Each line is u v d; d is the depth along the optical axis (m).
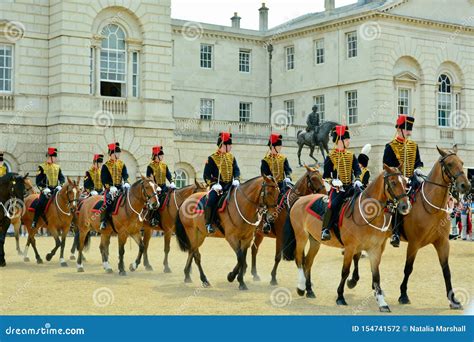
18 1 39.78
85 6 40.06
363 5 58.69
